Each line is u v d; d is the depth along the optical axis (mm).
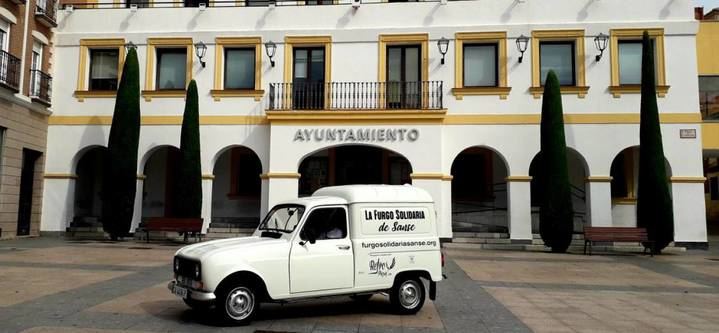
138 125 17938
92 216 20594
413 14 18625
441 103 18047
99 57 19703
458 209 19828
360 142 17500
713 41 20438
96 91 19172
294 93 18719
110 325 6430
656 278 11312
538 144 17797
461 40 18359
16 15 17344
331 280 6980
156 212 20609
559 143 16328
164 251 14664
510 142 17844
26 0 17781
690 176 17297
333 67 18672
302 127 17797
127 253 14016
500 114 17969
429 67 18328
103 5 20547
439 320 7102
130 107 17734
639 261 14242
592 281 10812
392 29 18547
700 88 20391
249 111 18688
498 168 19781
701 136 18031
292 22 19000
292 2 20250
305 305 7953
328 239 7102
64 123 19188
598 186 17500
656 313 7812
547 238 16219
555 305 8297
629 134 17609
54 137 19188
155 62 19312
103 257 13055
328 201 7273
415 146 17391
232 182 20422
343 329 6508
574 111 17828
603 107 17750
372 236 7316
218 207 20406
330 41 18734
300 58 19078
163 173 20781
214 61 19000
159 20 19359
